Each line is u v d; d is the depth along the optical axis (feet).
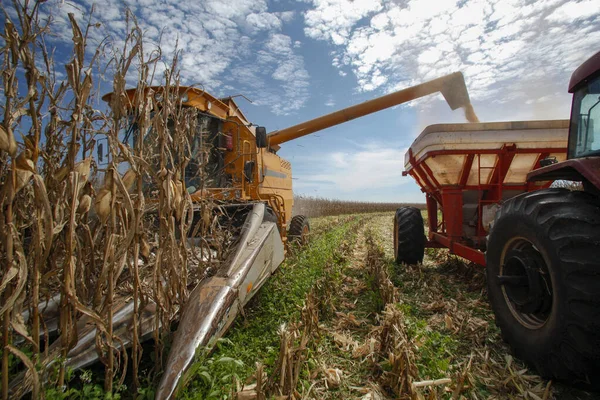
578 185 12.54
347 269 21.36
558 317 7.32
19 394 5.46
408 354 8.33
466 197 17.37
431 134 15.21
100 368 7.43
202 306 7.64
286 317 11.57
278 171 27.14
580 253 7.02
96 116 6.49
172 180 7.98
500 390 8.34
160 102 7.98
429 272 19.74
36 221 5.50
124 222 6.87
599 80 9.21
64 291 5.76
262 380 7.41
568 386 8.08
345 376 9.17
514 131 14.47
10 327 5.44
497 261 10.04
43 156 6.01
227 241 11.29
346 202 122.01
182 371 6.40
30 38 5.24
